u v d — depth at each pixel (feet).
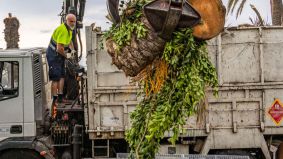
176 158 20.54
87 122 24.77
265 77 24.77
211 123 24.72
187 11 10.52
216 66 24.61
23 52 24.13
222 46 24.61
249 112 24.88
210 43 24.54
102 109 24.70
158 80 11.45
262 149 24.85
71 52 26.73
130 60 11.24
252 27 24.62
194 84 10.87
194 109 11.09
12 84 24.26
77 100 27.22
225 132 24.84
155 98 11.60
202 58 11.43
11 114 24.27
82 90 25.99
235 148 24.85
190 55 10.99
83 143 25.88
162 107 11.09
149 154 11.62
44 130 25.59
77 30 28.50
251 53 24.75
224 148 24.82
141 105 12.45
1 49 25.46
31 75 24.16
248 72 24.75
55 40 25.89
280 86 24.72
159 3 10.37
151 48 10.96
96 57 24.43
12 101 24.25
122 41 11.14
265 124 24.82
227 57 24.67
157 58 11.46
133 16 11.12
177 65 11.15
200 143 25.29
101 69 24.50
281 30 24.72
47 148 24.08
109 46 11.75
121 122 24.70
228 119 24.80
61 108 25.80
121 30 11.22
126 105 24.54
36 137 24.43
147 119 11.51
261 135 24.85
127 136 12.50
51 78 25.89
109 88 24.48
